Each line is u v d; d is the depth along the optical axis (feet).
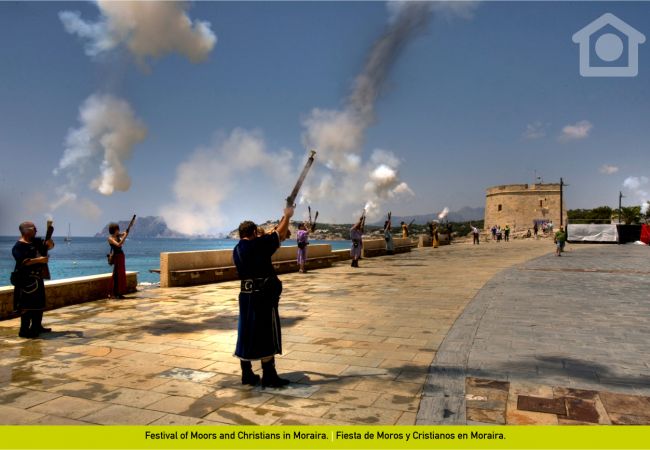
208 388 16.03
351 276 51.01
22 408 14.40
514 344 20.90
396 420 13.29
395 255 88.12
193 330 25.16
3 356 20.16
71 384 16.52
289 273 55.01
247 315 16.03
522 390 15.31
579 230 146.20
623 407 13.89
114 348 21.45
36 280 23.98
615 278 45.65
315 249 63.41
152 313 30.17
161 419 13.55
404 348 20.85
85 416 13.80
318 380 16.70
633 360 18.42
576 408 13.84
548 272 51.65
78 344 22.21
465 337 22.30
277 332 16.19
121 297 36.27
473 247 122.21
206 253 46.73
